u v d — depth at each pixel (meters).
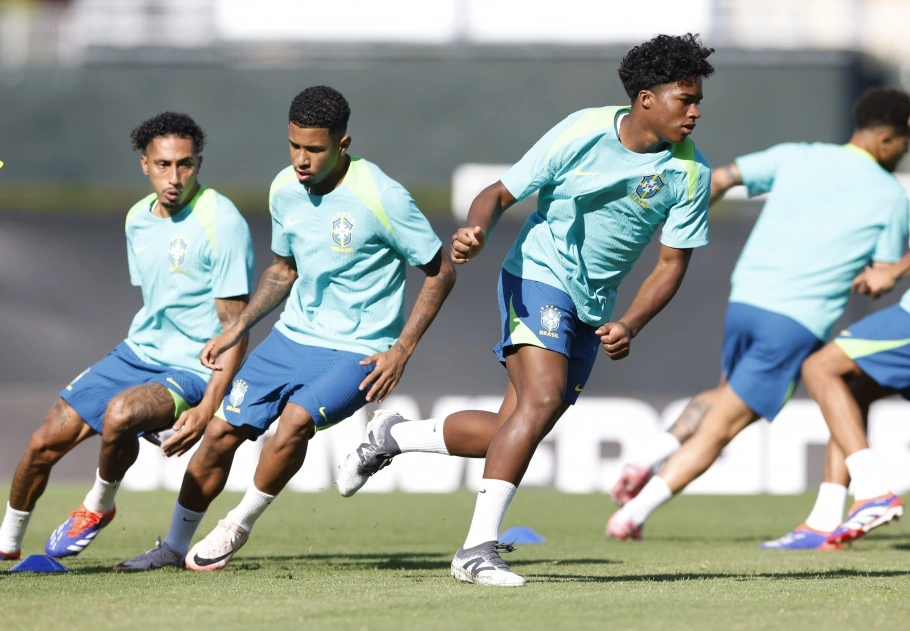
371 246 16.77
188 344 18.23
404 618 11.94
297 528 25.98
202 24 57.81
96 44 57.62
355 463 16.97
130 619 11.88
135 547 21.56
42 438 17.94
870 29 55.88
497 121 56.69
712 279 45.47
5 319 47.03
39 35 57.97
